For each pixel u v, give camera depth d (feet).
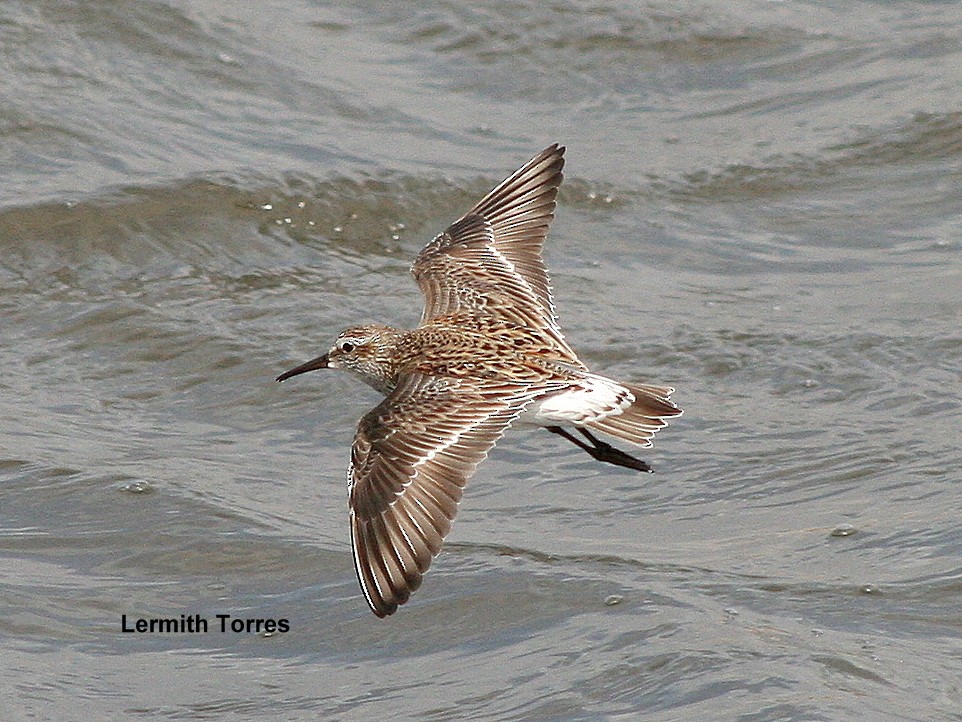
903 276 56.59
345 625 38.78
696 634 37.22
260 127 62.03
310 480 45.57
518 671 36.37
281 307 53.47
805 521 43.27
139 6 66.39
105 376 49.88
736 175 62.34
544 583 39.88
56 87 62.08
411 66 67.77
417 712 35.06
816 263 57.72
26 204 55.98
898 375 50.37
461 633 38.22
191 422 48.16
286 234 57.06
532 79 67.77
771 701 34.24
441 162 61.16
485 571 40.52
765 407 49.01
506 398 30.35
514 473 46.21
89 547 41.81
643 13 71.00
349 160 60.44
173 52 65.16
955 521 42.65
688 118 66.13
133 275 54.39
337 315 53.21
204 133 61.11
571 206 60.39
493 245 37.76
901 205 61.21
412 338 34.12
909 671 36.11
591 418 30.60
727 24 71.00
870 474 45.39
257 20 68.23
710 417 48.47
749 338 52.47
